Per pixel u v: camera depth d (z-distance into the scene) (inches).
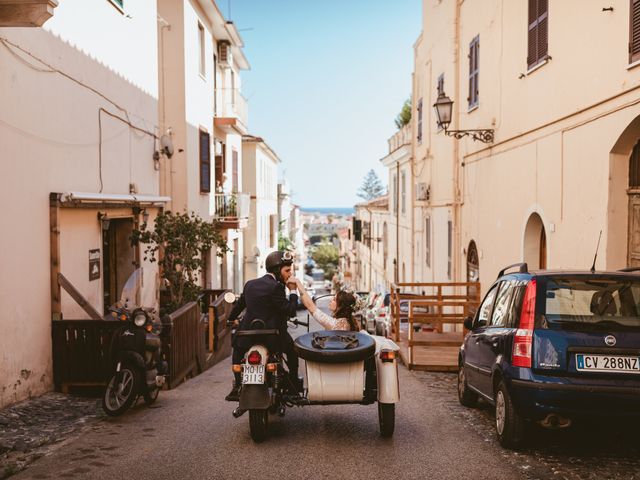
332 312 268.4
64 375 335.6
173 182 753.0
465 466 207.5
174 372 377.7
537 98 458.9
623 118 330.0
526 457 217.9
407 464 209.3
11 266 303.0
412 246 1025.5
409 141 1053.8
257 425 230.4
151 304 442.3
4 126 299.1
